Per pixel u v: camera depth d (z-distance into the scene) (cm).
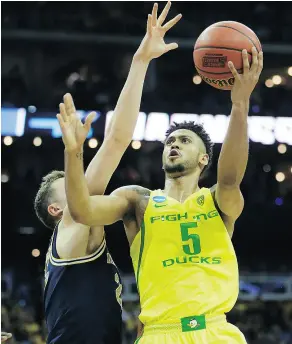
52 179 561
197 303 471
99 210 469
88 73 1931
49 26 1931
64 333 496
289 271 2189
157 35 520
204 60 480
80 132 442
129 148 1947
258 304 1973
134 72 515
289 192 2070
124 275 2095
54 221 554
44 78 1916
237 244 2194
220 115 1873
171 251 484
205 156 514
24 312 1903
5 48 1895
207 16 1994
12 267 2077
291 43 1966
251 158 2017
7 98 1872
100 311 498
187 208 493
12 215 2017
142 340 479
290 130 1939
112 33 1938
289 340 1892
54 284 507
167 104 1875
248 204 2078
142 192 505
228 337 471
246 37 475
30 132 1884
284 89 1973
